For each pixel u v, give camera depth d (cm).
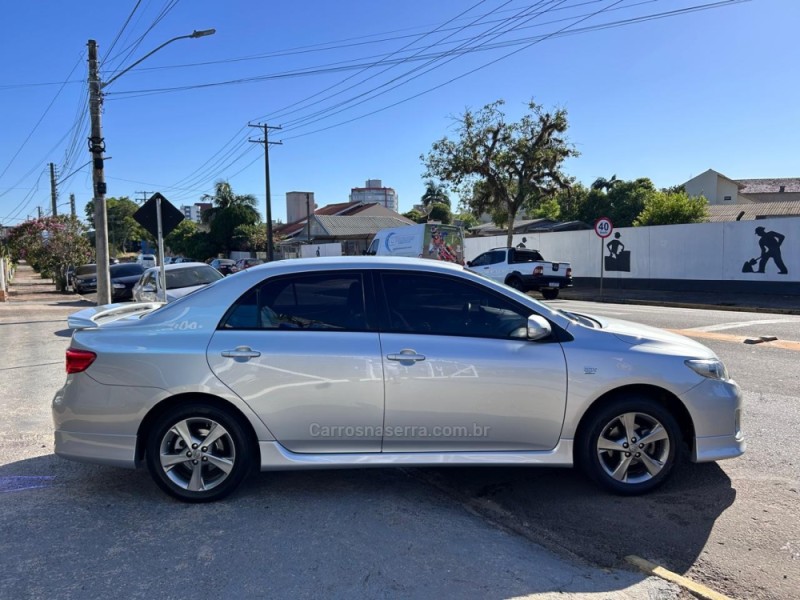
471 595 296
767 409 609
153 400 389
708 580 312
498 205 2733
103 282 1697
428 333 400
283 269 415
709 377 403
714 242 2020
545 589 301
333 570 319
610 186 6153
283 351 390
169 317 408
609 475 406
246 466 400
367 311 405
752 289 1923
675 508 394
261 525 371
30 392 730
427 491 425
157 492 422
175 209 1228
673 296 1953
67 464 479
